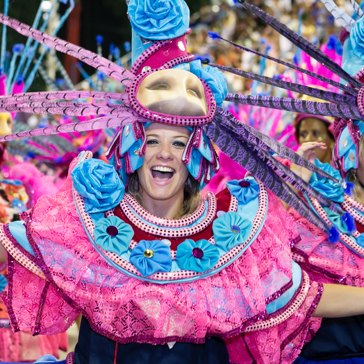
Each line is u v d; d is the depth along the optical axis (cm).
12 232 402
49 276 396
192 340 402
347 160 527
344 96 491
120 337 396
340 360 514
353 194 529
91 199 407
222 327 402
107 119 402
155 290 395
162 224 418
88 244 403
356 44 520
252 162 438
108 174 417
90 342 415
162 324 391
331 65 494
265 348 425
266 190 449
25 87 778
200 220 427
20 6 1234
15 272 407
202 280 405
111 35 1548
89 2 1507
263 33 1333
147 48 437
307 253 491
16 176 731
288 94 854
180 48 439
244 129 431
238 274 411
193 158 423
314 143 503
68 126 395
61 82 1122
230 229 416
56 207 416
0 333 675
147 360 407
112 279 398
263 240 425
